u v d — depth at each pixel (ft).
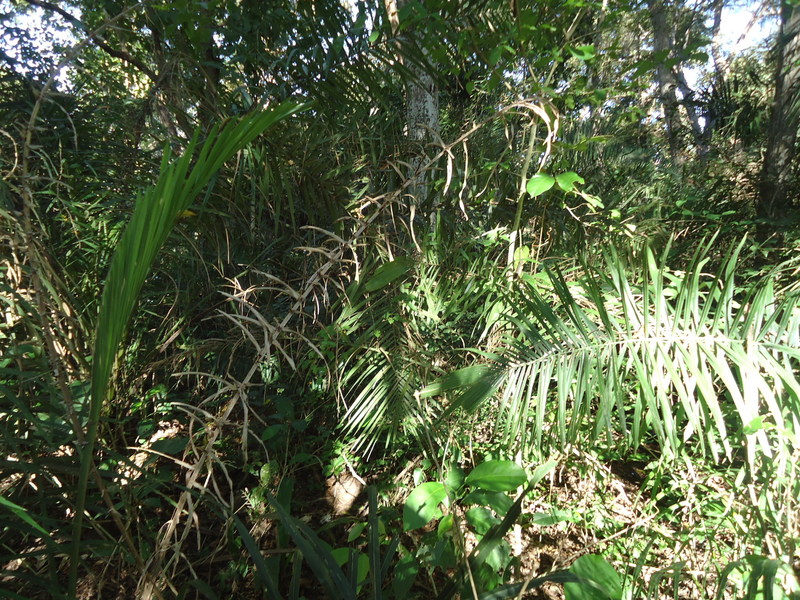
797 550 4.23
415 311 6.39
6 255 4.25
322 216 7.00
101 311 2.49
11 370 3.63
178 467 6.61
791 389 3.74
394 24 6.63
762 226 9.50
